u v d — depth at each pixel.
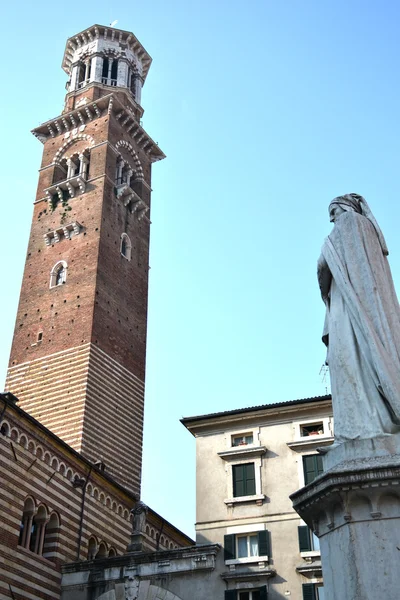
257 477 39.72
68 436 56.47
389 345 11.26
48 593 37.78
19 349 64.81
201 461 41.62
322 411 40.78
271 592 35.00
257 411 41.75
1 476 36.41
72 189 73.38
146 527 49.69
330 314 12.30
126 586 37.25
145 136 81.56
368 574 9.49
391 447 10.41
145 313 71.38
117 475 58.31
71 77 84.94
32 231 72.69
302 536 36.50
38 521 39.44
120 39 87.06
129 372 65.19
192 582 36.31
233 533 38.00
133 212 75.88
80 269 66.88
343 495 10.04
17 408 38.25
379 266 12.17
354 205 13.24
